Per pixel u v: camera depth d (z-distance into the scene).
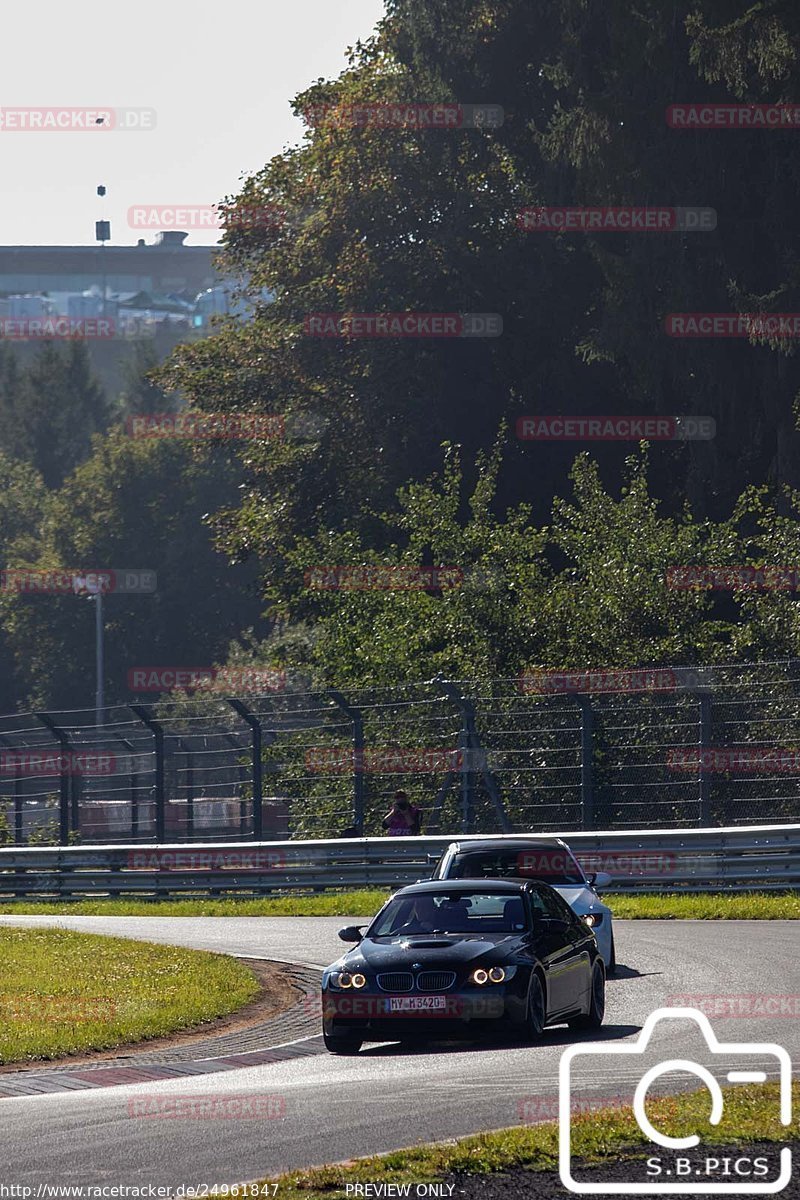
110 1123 36.81
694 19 135.38
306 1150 32.78
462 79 172.00
